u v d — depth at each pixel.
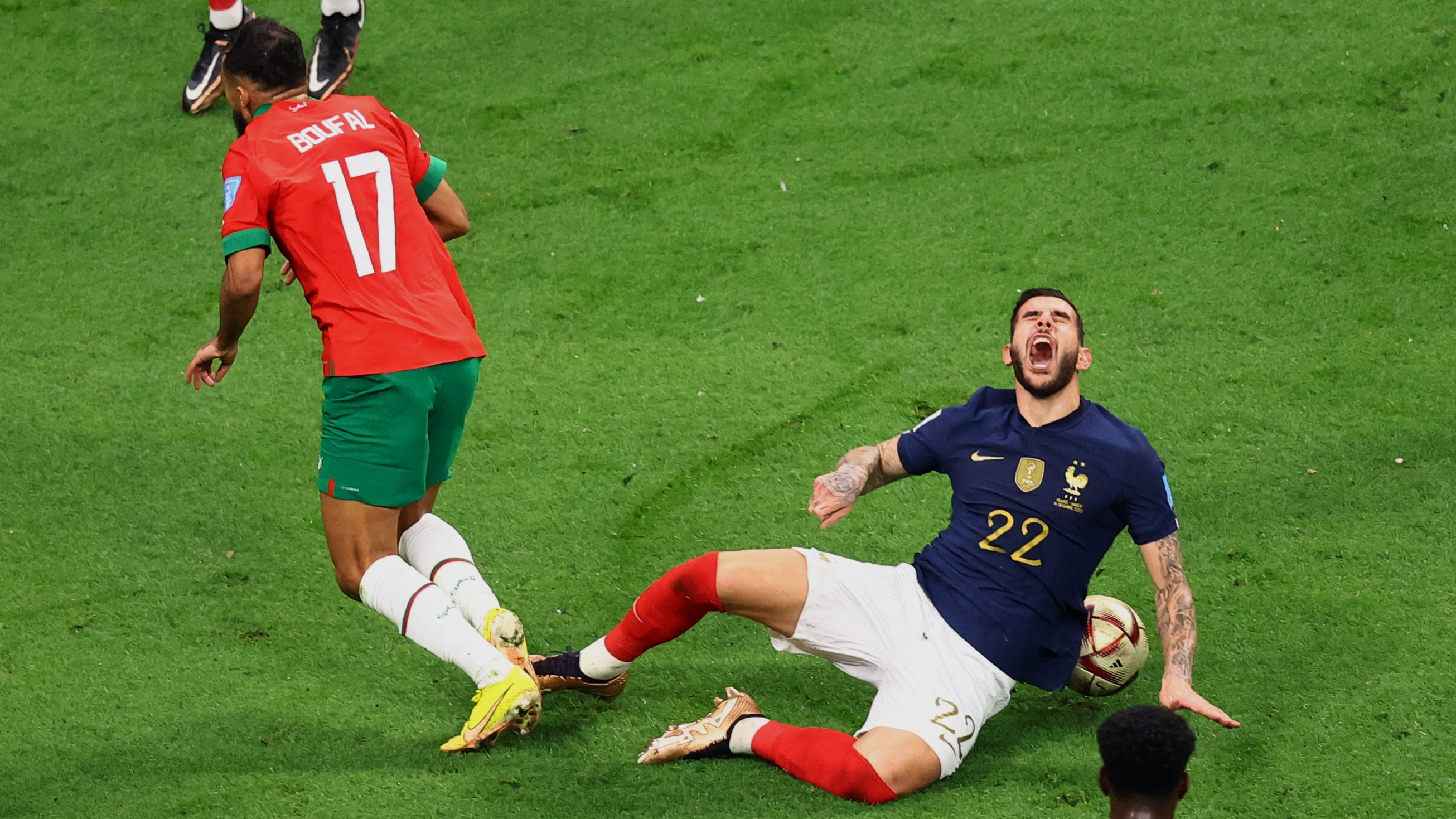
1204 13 26.14
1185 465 16.47
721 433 17.50
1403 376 17.73
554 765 12.48
